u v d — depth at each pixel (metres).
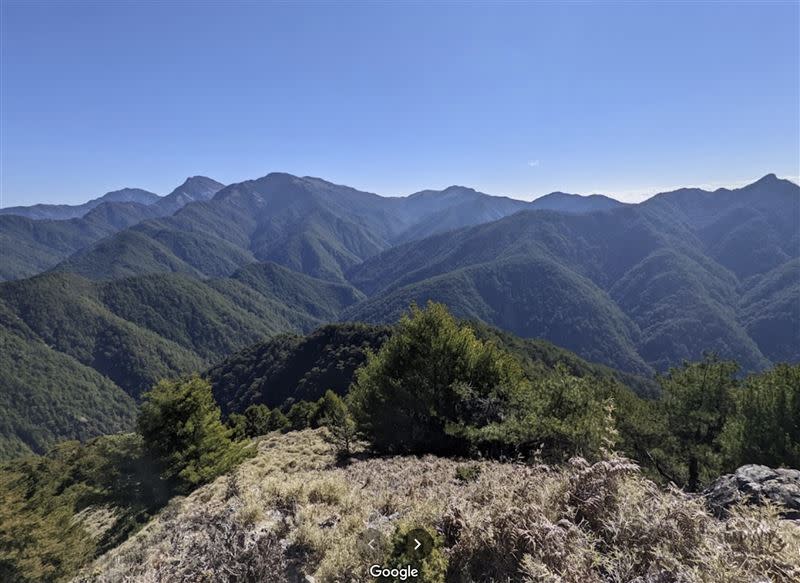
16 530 17.72
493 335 105.25
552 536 3.47
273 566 4.59
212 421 22.61
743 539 3.24
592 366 125.25
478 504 5.05
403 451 16.14
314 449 20.66
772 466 13.86
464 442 14.56
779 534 3.22
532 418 12.31
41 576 15.95
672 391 20.64
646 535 3.38
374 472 10.18
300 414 59.09
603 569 3.38
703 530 3.43
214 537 5.42
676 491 3.91
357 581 4.00
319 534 5.13
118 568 6.08
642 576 3.10
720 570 2.87
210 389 23.23
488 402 15.77
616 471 4.29
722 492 5.00
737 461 15.31
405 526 3.95
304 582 4.55
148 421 21.19
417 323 18.56
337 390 104.38
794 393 14.27
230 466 20.83
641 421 17.91
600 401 13.01
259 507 6.27
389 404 18.09
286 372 136.75
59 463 38.97
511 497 4.60
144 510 18.98
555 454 10.09
